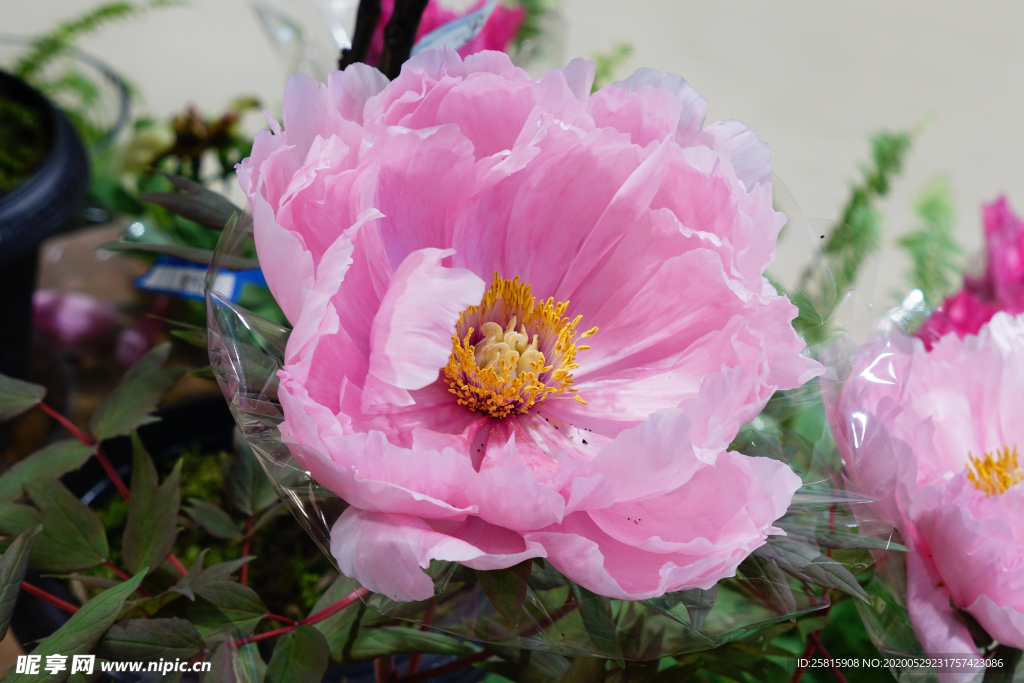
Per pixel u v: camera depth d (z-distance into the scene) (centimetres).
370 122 59
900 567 63
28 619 70
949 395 65
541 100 61
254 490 71
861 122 175
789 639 69
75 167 85
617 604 59
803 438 62
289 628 64
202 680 61
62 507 65
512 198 63
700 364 63
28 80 102
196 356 91
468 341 65
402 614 59
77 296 98
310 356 57
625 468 57
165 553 65
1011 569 60
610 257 64
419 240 62
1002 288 82
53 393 92
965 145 172
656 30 186
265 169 58
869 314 65
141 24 160
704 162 61
